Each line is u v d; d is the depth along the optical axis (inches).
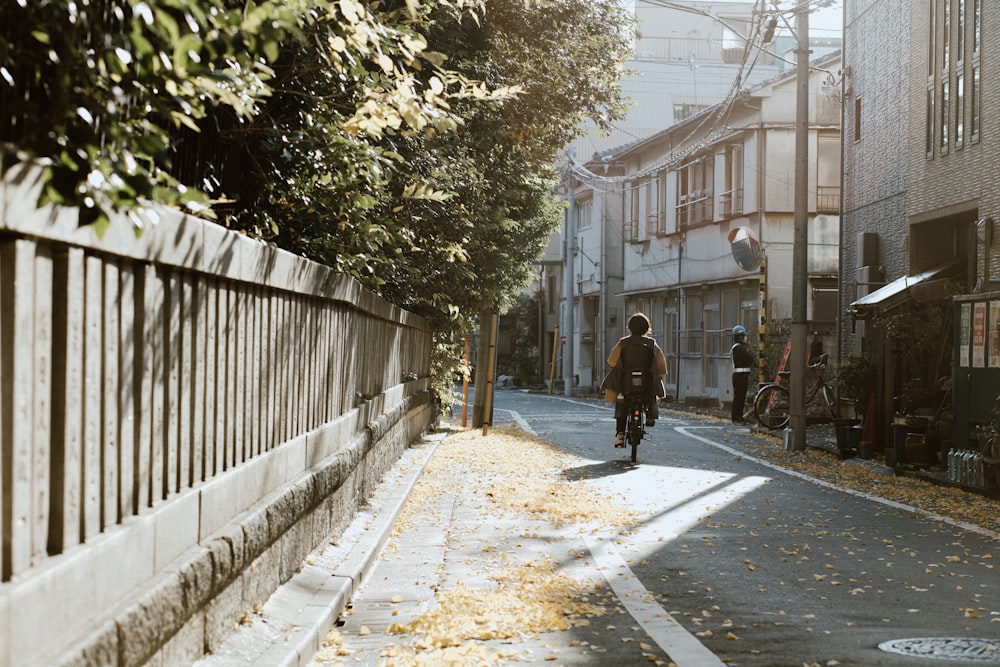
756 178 1291.8
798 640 233.1
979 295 535.8
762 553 348.2
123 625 139.7
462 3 272.1
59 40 118.4
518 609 257.3
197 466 190.7
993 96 727.7
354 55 224.2
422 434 762.8
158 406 169.5
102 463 146.5
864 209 988.6
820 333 1248.8
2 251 117.3
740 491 509.7
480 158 554.9
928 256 853.8
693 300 1513.3
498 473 567.5
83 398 139.1
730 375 1344.7
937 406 657.6
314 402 301.6
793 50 773.9
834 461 678.5
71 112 118.4
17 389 120.3
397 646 222.5
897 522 418.9
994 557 342.0
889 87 930.1
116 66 125.1
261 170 259.9
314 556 287.3
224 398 208.8
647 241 1686.8
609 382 642.2
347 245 307.9
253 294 228.7
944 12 808.3
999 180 719.7
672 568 321.7
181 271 179.8
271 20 136.6
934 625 248.2
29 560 124.9
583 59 632.4
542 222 834.8
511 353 2491.4
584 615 259.1
